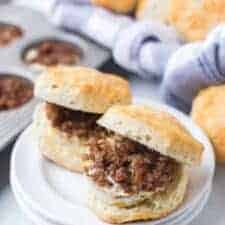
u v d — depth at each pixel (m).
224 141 0.53
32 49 0.70
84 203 0.48
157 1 0.65
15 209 0.51
